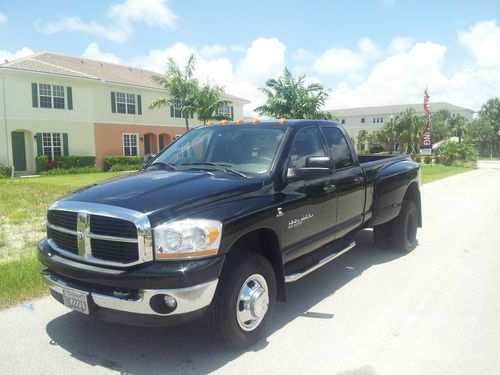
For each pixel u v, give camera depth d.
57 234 3.86
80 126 30.56
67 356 3.73
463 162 41.00
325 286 5.46
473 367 3.50
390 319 4.43
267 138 4.68
